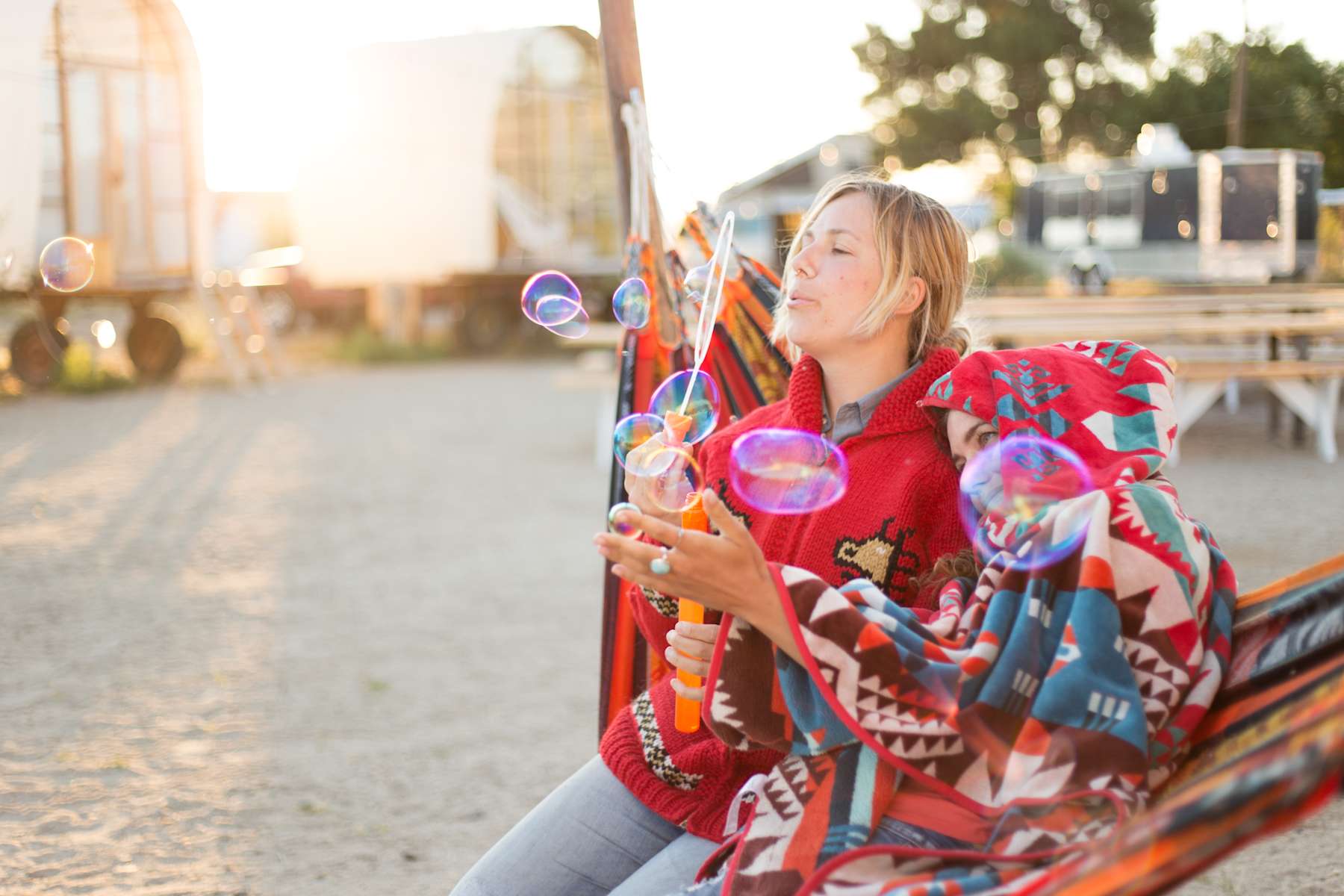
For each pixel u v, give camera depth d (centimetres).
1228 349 846
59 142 1148
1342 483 674
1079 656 119
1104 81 2180
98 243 1200
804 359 158
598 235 1798
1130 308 838
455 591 495
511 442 912
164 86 1242
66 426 1004
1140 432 138
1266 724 116
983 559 136
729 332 228
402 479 759
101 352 1451
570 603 475
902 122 2430
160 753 325
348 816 284
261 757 321
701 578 121
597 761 160
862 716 120
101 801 293
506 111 1700
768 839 127
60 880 252
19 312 1502
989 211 2122
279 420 1044
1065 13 2250
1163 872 88
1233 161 981
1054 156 2256
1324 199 909
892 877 117
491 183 1611
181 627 446
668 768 152
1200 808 85
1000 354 143
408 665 400
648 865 148
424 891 246
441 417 1065
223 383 1341
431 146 1578
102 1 1168
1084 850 107
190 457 850
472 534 601
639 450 149
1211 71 1318
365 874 254
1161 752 120
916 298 150
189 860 261
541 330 1761
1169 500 128
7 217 1012
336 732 340
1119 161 1673
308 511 658
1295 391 784
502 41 1614
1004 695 120
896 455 148
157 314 1348
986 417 139
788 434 150
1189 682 121
